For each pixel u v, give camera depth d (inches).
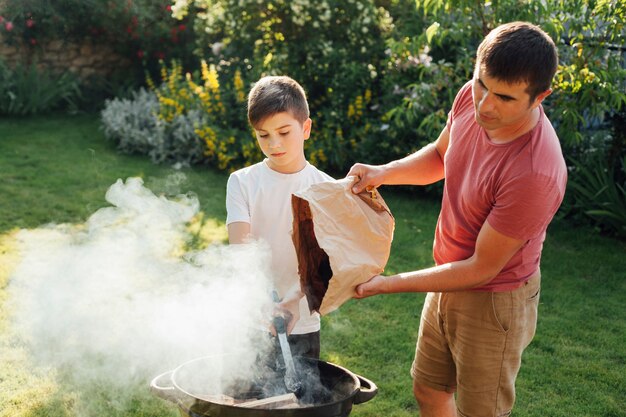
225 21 266.1
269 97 81.5
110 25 338.0
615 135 204.8
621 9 180.2
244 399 73.5
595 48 189.6
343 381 74.4
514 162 68.5
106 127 281.1
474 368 78.1
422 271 73.9
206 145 247.8
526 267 75.4
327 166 245.1
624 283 164.2
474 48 223.3
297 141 84.4
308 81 251.9
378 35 261.6
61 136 282.5
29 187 213.8
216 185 227.9
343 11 254.1
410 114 210.7
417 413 108.6
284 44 255.8
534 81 62.8
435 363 85.5
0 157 244.7
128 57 355.3
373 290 72.8
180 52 348.8
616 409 111.5
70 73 342.0
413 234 189.9
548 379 120.3
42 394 106.5
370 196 74.5
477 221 74.5
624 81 197.8
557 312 147.6
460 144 77.0
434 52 232.8
